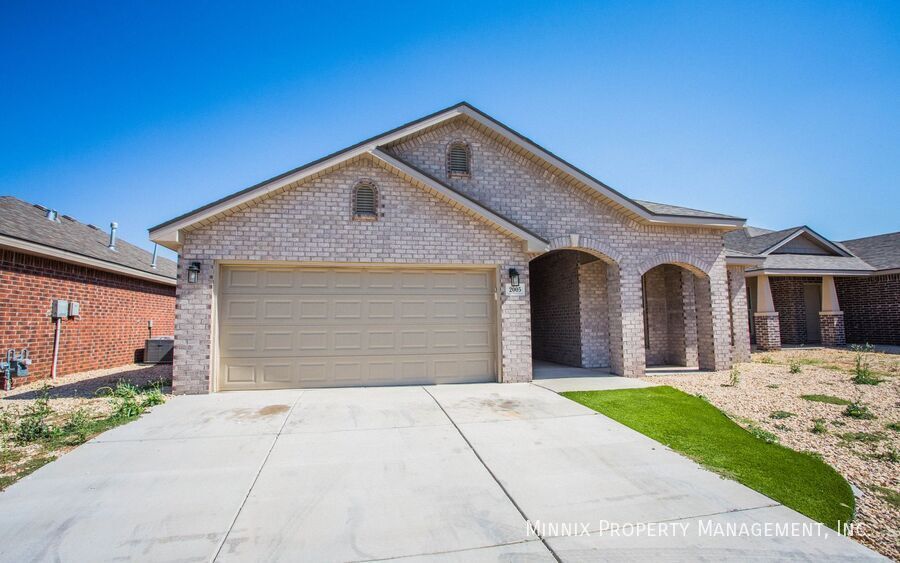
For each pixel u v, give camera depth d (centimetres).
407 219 962
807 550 342
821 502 418
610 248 1111
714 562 326
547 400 811
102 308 1283
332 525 374
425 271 986
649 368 1235
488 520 383
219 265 896
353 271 956
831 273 1656
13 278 970
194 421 670
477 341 999
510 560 327
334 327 939
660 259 1137
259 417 692
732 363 1314
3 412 742
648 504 412
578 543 349
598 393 869
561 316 1370
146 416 697
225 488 442
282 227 909
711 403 800
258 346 908
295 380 917
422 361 970
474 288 1007
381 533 362
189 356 859
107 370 1259
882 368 1120
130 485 448
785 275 1652
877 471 496
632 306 1107
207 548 339
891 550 347
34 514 389
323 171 919
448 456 529
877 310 1720
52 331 1084
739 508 406
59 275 1108
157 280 1521
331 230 927
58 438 589
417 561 326
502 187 1081
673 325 1327
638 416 704
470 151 1080
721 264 1181
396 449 552
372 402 792
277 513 393
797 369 1105
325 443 573
